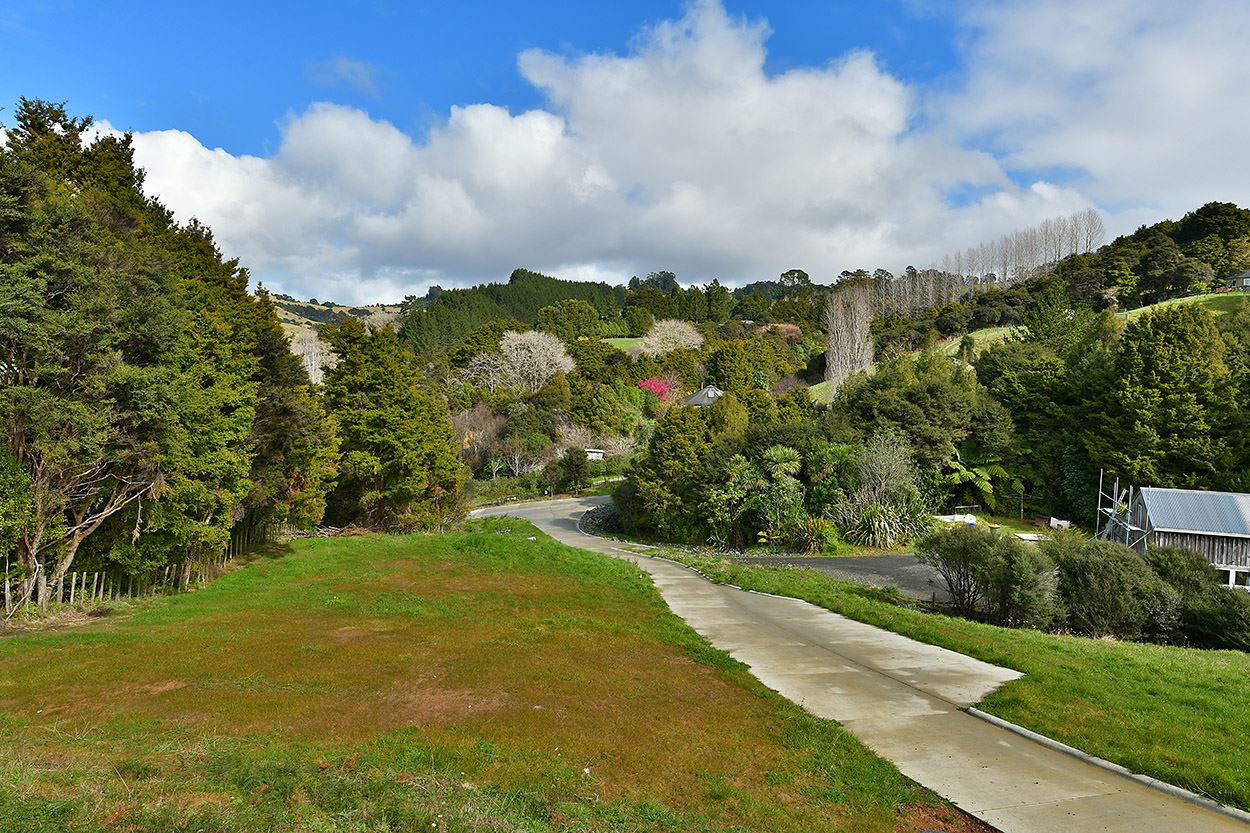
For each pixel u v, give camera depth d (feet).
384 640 40.52
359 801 18.39
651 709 29.63
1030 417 137.90
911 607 60.39
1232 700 32.12
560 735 25.90
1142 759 24.53
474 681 32.35
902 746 26.66
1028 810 21.20
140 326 48.06
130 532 53.36
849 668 37.88
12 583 45.50
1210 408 115.24
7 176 42.04
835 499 111.65
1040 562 54.44
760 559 96.84
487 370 293.23
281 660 35.24
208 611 49.73
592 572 74.02
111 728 24.79
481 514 177.58
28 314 41.11
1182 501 90.53
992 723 29.22
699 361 339.16
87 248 45.39
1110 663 38.86
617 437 262.47
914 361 205.87
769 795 21.88
